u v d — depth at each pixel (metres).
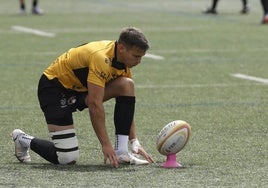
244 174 17.86
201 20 57.03
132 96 18.86
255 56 39.81
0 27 51.75
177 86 31.36
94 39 45.38
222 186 16.77
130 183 16.97
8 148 20.89
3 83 31.77
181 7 67.44
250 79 33.06
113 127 23.80
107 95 18.81
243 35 48.41
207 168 18.47
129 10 64.00
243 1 62.12
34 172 18.08
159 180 17.23
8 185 16.86
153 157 19.80
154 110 26.48
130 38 18.17
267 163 19.05
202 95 29.38
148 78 33.41
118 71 18.62
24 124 24.09
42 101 18.98
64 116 18.78
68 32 48.81
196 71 35.19
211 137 22.27
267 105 27.41
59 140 18.75
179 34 48.94
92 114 18.39
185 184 16.91
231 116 25.44
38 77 33.22
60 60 19.05
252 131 23.12
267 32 49.97
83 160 19.47
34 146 19.00
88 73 18.55
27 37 46.53
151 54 40.59
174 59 38.88
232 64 37.22
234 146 21.09
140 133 22.89
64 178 17.44
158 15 60.03
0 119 24.81
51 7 66.62
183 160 19.39
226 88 30.86
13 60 38.00
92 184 16.89
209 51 41.62
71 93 19.00
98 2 71.50
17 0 74.38
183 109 26.69
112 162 18.34
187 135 18.34
